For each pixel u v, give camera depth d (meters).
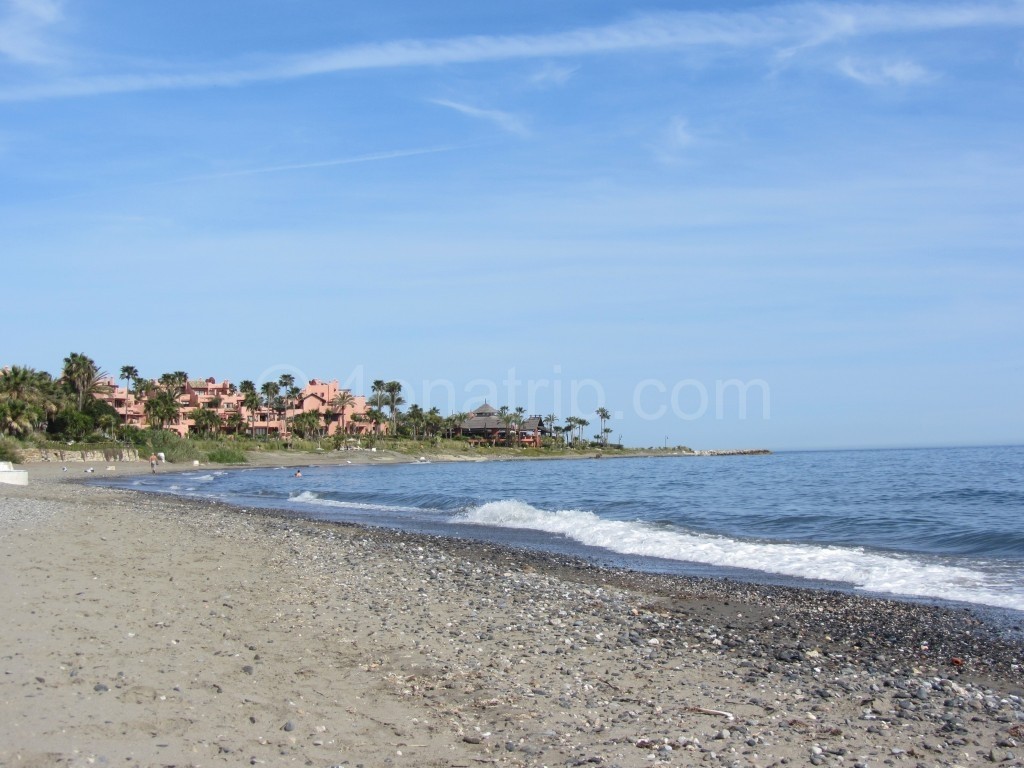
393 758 6.81
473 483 69.94
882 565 20.08
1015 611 14.59
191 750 6.61
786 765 6.96
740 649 11.50
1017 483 54.16
